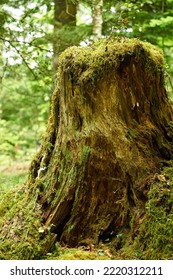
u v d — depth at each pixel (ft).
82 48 13.47
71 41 24.26
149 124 13.29
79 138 12.64
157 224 11.42
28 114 51.16
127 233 12.38
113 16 27.20
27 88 42.34
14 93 43.78
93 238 12.64
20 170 33.83
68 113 12.96
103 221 12.72
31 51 23.22
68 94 12.88
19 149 56.39
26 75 28.66
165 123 13.79
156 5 31.24
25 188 14.37
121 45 12.67
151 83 13.17
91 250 12.25
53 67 24.17
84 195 12.71
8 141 48.88
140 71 12.86
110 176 12.65
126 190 12.57
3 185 22.97
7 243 12.03
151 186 12.18
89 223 12.83
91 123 12.61
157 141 13.30
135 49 12.54
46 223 12.69
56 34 23.84
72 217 12.80
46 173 13.58
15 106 48.14
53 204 12.84
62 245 12.71
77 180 12.64
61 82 13.03
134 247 11.71
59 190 12.88
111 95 12.71
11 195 14.74
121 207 12.61
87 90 12.55
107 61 12.42
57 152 13.26
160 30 29.04
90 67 12.51
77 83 12.62
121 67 12.67
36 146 52.54
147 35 28.53
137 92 13.06
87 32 26.20
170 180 12.15
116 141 12.54
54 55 24.25
